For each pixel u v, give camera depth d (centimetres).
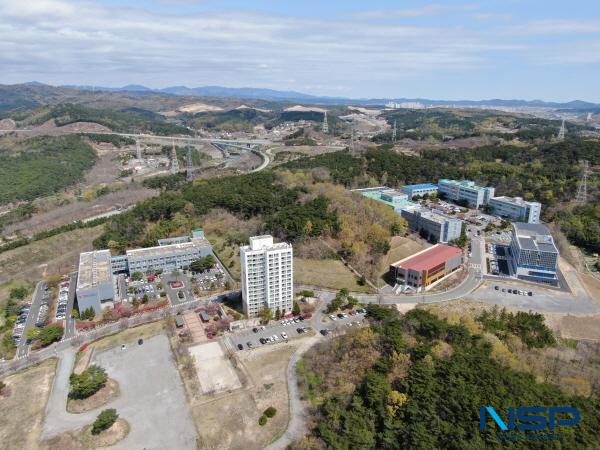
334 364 18812
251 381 18600
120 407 17300
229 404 17338
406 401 15212
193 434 15975
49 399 17875
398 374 16775
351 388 16962
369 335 19412
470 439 13362
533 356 18412
